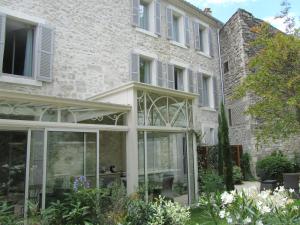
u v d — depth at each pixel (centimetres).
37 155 546
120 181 753
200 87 1320
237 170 1181
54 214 500
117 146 883
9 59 757
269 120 841
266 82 799
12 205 499
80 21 896
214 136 1356
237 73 1370
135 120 683
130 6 1067
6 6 732
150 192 686
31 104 546
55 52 821
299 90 758
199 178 888
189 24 1323
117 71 977
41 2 804
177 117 801
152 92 738
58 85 815
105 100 779
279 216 303
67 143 592
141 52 1071
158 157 733
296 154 1362
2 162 533
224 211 317
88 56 900
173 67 1198
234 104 1388
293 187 813
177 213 503
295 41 777
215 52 1470
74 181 567
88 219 499
